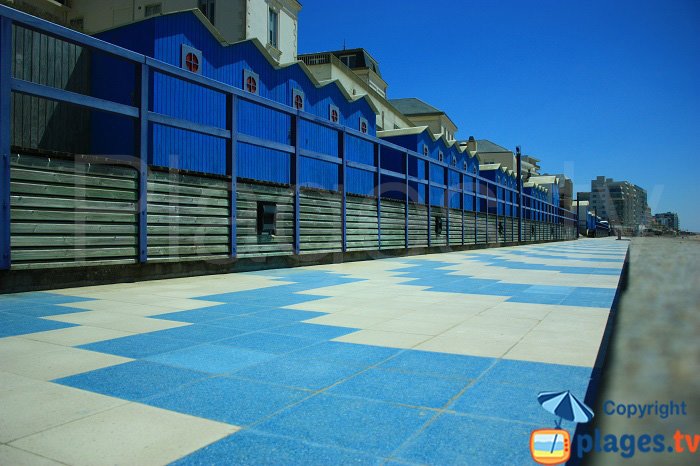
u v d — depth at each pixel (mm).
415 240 21641
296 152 13773
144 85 9172
